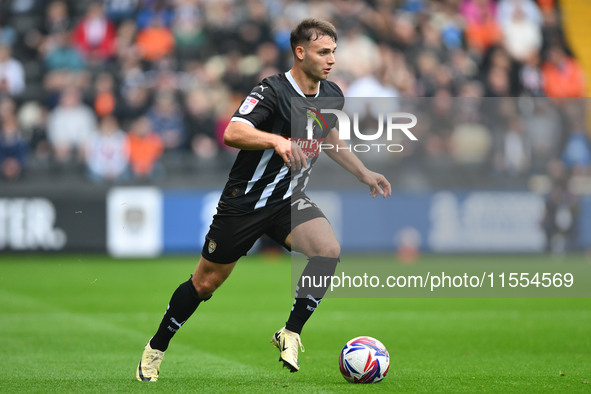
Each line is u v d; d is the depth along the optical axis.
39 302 36.94
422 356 23.14
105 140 58.47
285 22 67.88
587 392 17.09
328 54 17.61
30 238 55.41
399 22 68.88
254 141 16.81
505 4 72.75
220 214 17.89
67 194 55.56
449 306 36.44
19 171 58.38
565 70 72.81
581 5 76.25
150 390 17.06
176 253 56.53
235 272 50.41
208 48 67.12
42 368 20.77
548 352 23.84
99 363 21.69
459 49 69.94
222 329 29.19
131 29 67.00
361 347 17.94
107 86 62.97
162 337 18.45
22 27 68.81
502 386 17.78
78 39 66.69
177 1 67.94
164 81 63.94
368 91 63.81
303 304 17.86
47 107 62.72
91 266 52.00
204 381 18.44
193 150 61.41
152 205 56.34
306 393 16.61
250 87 64.56
